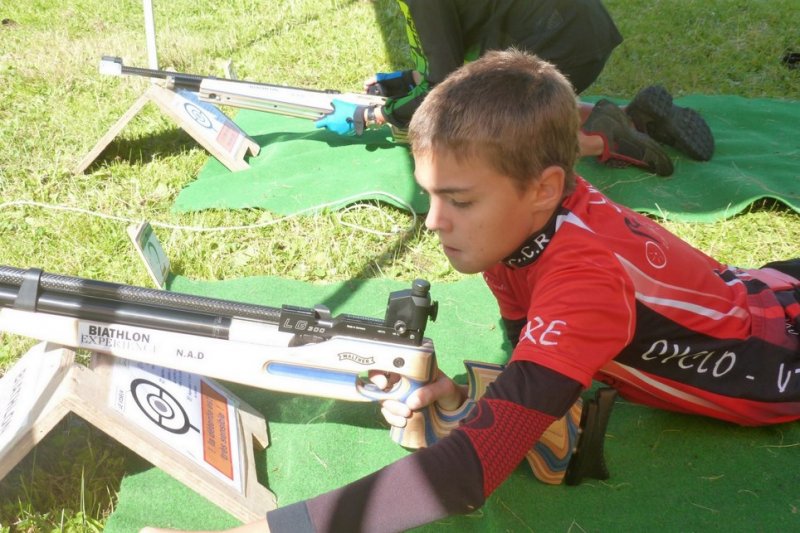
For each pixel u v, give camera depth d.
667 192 3.54
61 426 2.21
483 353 2.59
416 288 1.80
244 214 3.40
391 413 1.94
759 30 5.71
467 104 1.44
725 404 2.04
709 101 4.60
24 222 3.35
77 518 1.92
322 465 2.09
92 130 4.21
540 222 1.58
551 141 1.48
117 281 2.96
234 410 2.11
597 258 1.55
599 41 3.67
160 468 1.94
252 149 4.04
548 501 2.00
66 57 5.30
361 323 1.85
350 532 1.39
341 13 6.40
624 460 2.13
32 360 1.93
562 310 1.50
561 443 1.98
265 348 1.86
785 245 3.14
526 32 3.58
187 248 3.12
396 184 3.55
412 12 3.40
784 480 2.06
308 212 3.37
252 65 5.38
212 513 1.94
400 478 1.40
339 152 3.96
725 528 1.93
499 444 1.43
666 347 1.86
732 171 3.66
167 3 6.82
